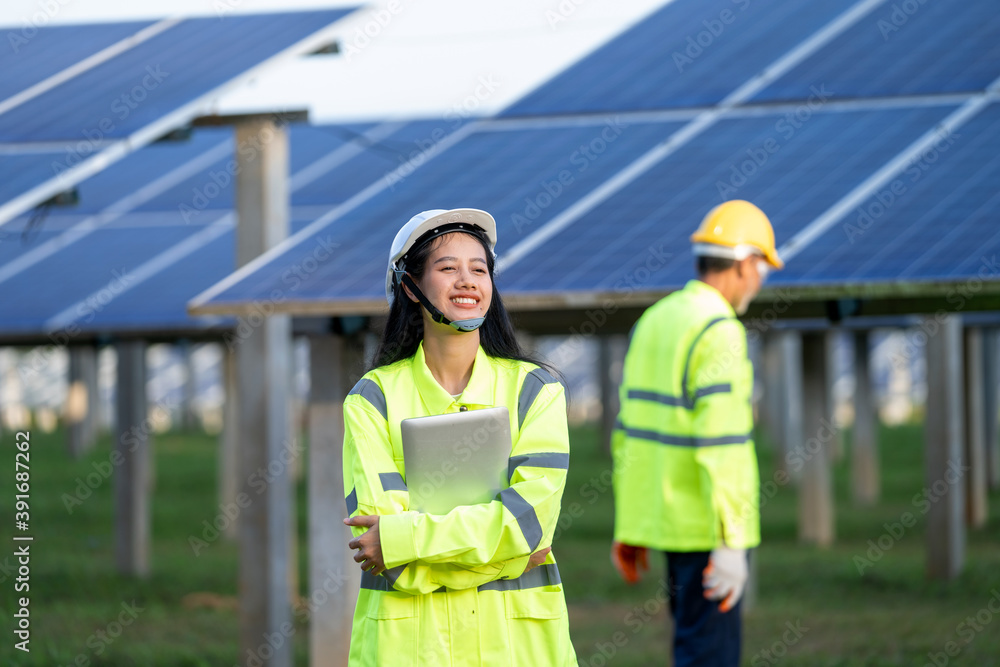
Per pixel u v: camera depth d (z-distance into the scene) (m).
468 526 4.12
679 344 6.96
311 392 9.12
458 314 4.37
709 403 6.76
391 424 4.41
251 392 9.95
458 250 4.40
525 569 4.29
